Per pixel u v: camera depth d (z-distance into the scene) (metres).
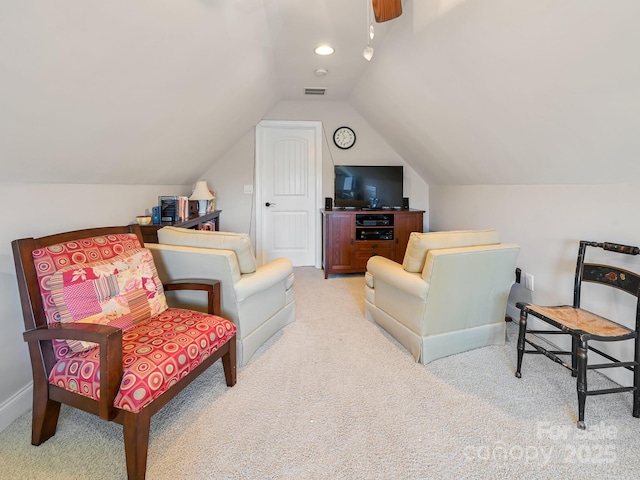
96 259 1.66
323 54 2.82
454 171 3.47
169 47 1.64
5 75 1.13
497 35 1.70
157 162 2.78
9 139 1.39
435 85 2.46
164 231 2.19
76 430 1.54
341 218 4.06
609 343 1.92
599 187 2.00
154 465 1.35
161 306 1.84
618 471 1.31
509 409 1.68
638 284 1.65
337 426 1.57
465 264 2.04
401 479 1.28
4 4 0.95
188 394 1.81
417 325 2.12
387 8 1.61
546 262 2.43
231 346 1.84
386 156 4.58
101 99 1.58
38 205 1.81
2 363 1.58
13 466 1.34
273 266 2.36
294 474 1.31
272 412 1.67
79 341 1.35
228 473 1.31
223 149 4.12
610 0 1.20
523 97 1.89
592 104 1.60
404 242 4.17
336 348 2.34
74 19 1.13
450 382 1.92
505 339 2.42
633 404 1.63
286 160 4.59
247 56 2.40
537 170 2.36
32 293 1.40
